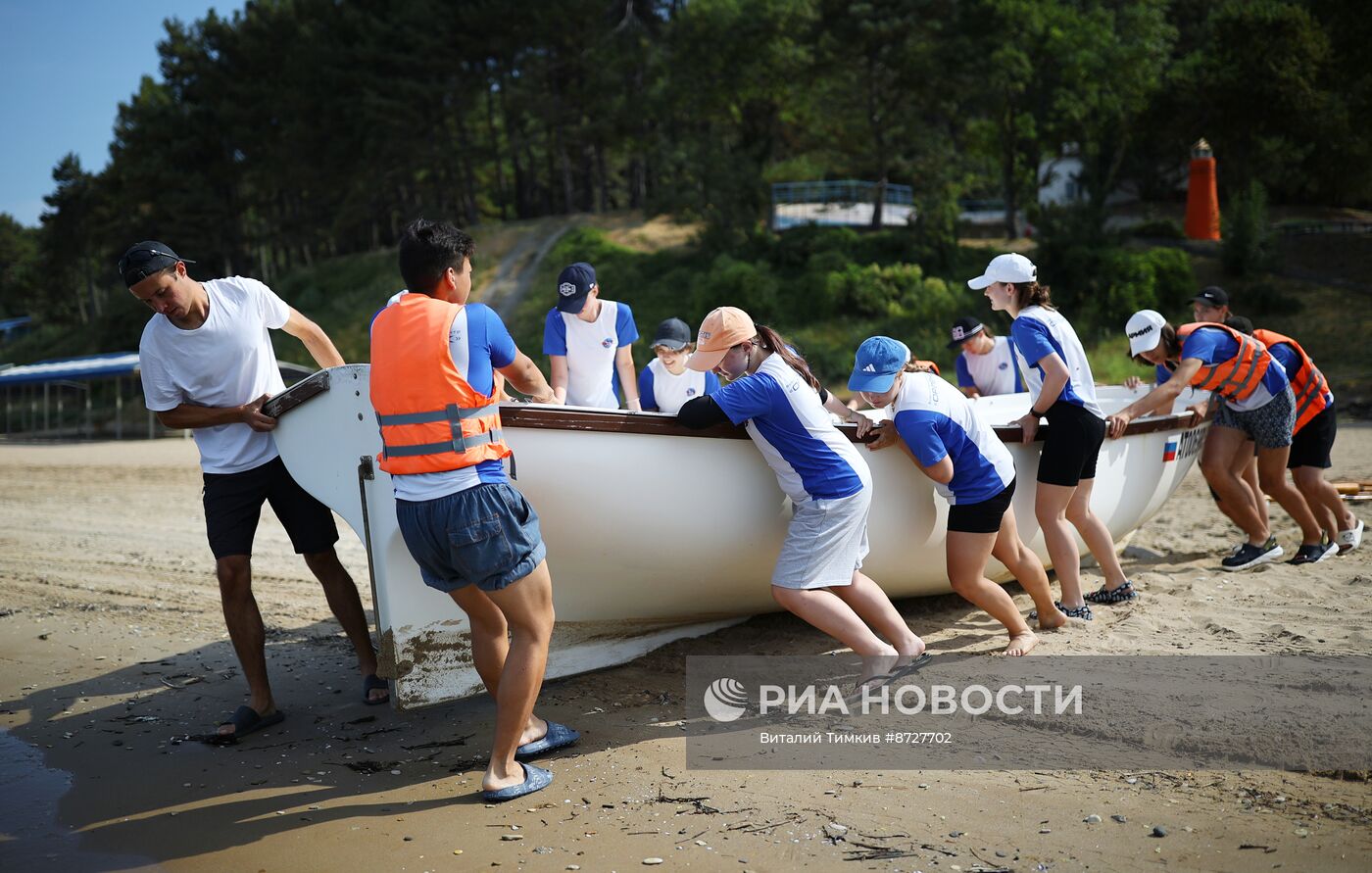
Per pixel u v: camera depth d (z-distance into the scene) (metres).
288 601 6.23
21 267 95.69
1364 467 10.16
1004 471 4.17
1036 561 4.52
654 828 2.95
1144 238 35.28
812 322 31.05
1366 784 2.99
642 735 3.72
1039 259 29.58
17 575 7.09
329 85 44.09
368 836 3.00
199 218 48.53
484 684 3.80
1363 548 6.18
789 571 3.90
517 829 2.99
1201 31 46.06
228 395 3.96
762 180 37.09
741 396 3.76
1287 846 2.65
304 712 4.23
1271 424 5.66
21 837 3.13
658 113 39.78
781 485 3.97
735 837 2.86
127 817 3.25
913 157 36.97
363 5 45.44
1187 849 2.66
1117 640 4.40
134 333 49.22
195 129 49.72
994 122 36.75
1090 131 36.59
